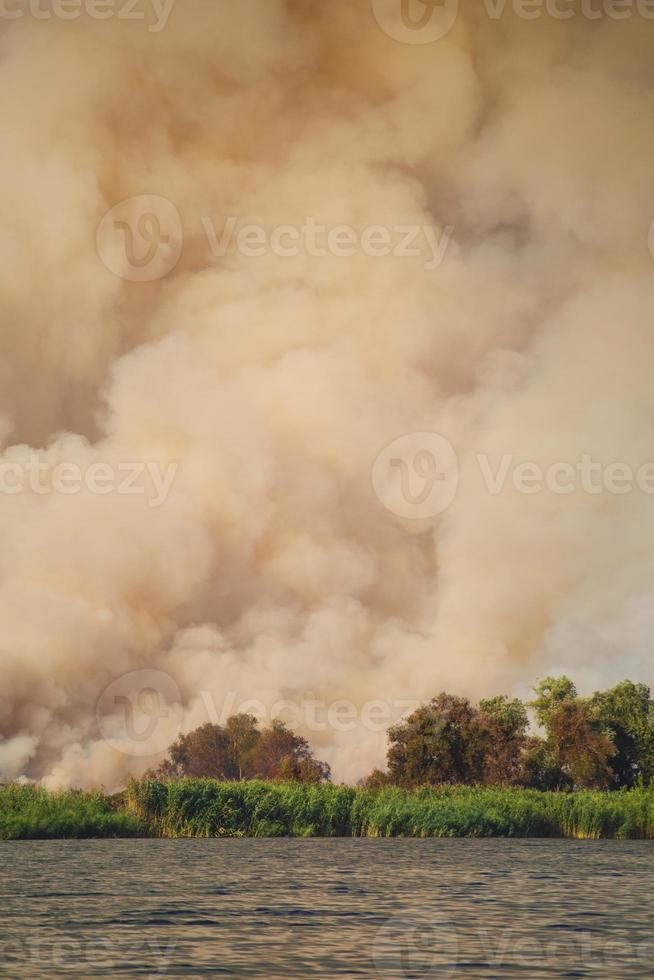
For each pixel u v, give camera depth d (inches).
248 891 2288.4
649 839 4785.9
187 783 4377.5
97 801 4298.7
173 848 3602.4
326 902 2106.3
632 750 6958.7
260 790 4500.5
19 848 3540.8
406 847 3863.2
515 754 6609.3
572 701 6894.7
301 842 4082.2
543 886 2470.5
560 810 4849.9
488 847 3946.9
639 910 2021.4
